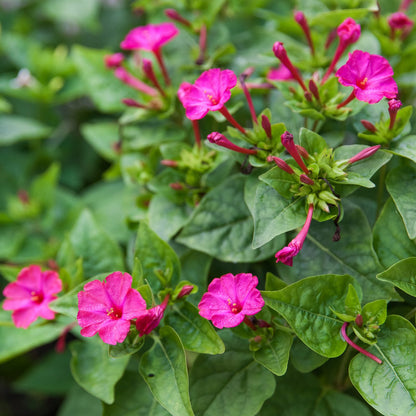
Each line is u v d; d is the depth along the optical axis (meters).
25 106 0.81
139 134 0.63
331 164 0.53
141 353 0.57
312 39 0.62
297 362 0.54
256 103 0.63
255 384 0.54
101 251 0.59
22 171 0.79
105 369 0.57
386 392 0.51
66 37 0.89
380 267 0.55
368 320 0.53
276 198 0.53
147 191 0.62
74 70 0.76
